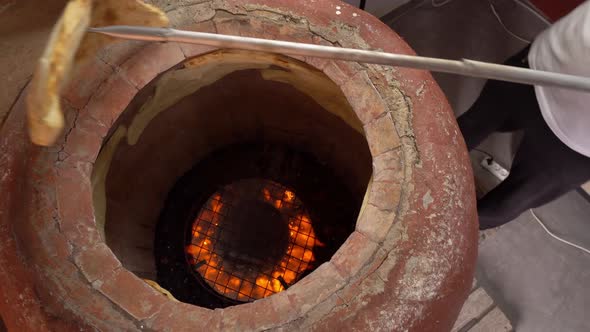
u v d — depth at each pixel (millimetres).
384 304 1401
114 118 1615
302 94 2174
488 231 3539
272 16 1712
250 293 2875
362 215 1527
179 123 2451
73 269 1432
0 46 1936
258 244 3006
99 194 1908
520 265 3500
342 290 1424
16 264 1417
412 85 1632
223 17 1710
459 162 1583
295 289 1436
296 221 3066
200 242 2990
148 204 2746
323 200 3086
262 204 3098
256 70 2068
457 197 1528
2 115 1896
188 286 2883
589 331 3365
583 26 1950
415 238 1464
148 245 2775
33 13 1948
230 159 3148
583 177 2369
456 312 1521
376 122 1622
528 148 2484
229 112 2629
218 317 1396
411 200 1507
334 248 2988
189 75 1928
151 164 2555
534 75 1074
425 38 3918
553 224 3568
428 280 1434
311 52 1168
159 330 1383
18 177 1488
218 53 1775
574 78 1070
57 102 904
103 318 1390
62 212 1481
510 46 3889
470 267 1534
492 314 3221
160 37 1155
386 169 1562
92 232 1481
